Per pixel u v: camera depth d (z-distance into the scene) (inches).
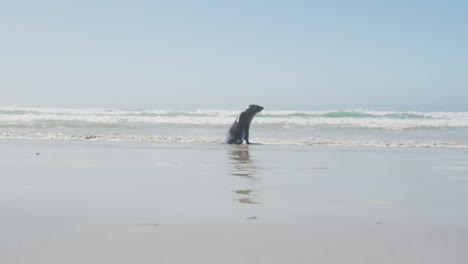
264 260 137.3
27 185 281.7
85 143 638.5
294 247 150.7
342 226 179.9
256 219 191.8
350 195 252.8
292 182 301.3
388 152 528.4
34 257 138.7
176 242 155.9
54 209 210.2
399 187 281.7
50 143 634.2
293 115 1752.0
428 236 164.7
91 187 275.9
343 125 1078.4
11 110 2191.2
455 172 358.0
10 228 174.2
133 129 966.4
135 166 386.3
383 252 145.3
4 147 568.1
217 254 142.9
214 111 1977.1
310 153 513.7
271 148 579.5
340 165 402.0
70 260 136.2
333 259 138.3
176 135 827.4
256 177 324.8
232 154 498.3
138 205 221.0
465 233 169.2
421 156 485.4
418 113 1787.6
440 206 222.2
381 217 196.5
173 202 229.5
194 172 350.0
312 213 204.1
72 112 2032.5
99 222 185.0
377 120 1217.4
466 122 1163.9
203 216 197.0
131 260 136.6
